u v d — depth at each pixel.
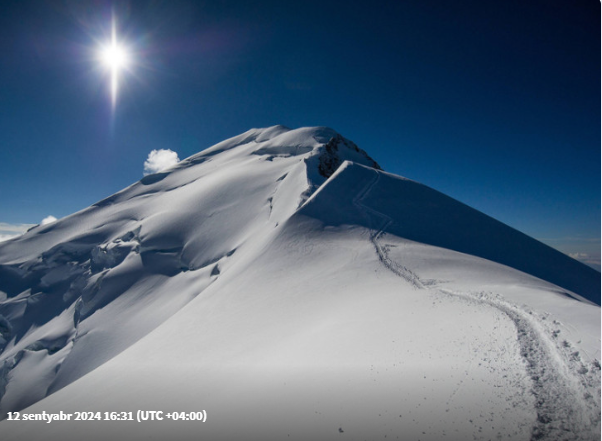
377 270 26.42
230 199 75.25
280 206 59.91
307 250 33.47
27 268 79.00
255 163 93.06
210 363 18.16
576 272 40.56
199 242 64.75
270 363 15.06
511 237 44.47
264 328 21.22
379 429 8.70
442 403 9.08
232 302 27.59
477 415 8.45
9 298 73.38
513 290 17.50
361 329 15.59
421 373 10.68
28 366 51.59
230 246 59.56
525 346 11.05
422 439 8.04
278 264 32.00
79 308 61.34
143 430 12.76
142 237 71.12
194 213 73.94
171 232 69.75
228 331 22.59
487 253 38.44
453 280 22.16
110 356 45.09
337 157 74.38
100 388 20.05
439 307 16.47
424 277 23.59
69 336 56.53
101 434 13.77
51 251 80.75
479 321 13.71
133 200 101.19
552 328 12.03
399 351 12.53
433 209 46.25
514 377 9.59
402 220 41.22
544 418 8.02
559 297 15.52
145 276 61.81
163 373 18.83
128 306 56.28
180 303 49.34
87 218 97.06
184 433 11.45
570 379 9.13
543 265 39.91
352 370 11.95
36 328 65.06
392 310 17.38
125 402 16.19
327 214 41.19
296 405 10.76
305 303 23.31
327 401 10.48
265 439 9.63
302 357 14.34
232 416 11.45
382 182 51.28
